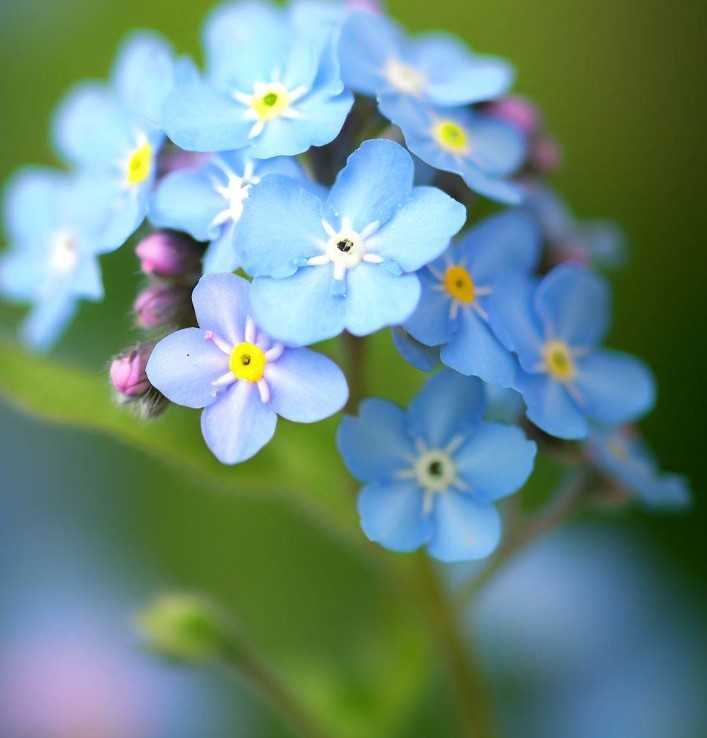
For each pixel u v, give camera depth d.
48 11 0.16
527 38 0.16
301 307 0.10
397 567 0.12
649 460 0.12
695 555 0.15
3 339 0.12
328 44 0.11
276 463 0.12
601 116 0.16
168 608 0.12
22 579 0.16
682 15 0.16
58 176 0.13
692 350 0.15
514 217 0.11
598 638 0.15
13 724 0.15
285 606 0.15
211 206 0.11
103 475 0.16
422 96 0.11
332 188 0.11
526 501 0.14
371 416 0.11
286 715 0.12
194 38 0.16
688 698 0.15
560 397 0.11
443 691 0.14
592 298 0.11
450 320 0.11
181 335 0.11
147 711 0.15
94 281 0.12
